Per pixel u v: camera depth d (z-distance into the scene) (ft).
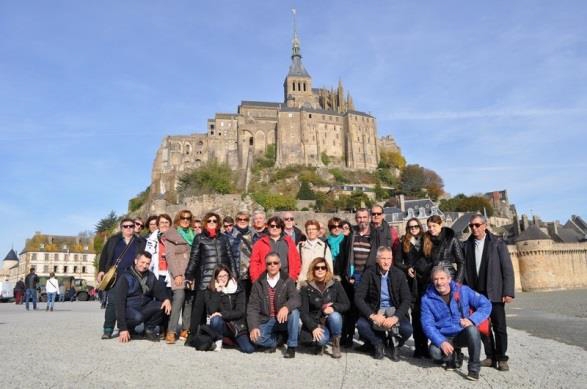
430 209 300.81
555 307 107.45
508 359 32.91
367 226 39.75
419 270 35.04
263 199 366.22
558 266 241.14
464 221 269.03
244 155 459.32
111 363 29.84
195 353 34.42
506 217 406.00
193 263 38.32
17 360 30.17
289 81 542.16
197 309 37.70
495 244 31.83
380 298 34.53
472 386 25.08
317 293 34.88
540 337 47.96
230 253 39.52
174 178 428.56
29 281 94.53
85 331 47.55
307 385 24.82
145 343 38.96
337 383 25.39
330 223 45.27
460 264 33.01
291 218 45.14
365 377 27.09
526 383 25.81
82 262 386.11
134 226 43.55
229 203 343.26
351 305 39.37
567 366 30.83
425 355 34.60
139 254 40.86
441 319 30.50
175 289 40.27
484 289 31.42
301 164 457.68
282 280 35.78
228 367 29.40
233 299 37.04
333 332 33.83
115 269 41.68
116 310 39.42
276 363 31.09
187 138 464.65
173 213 346.95
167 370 28.12
